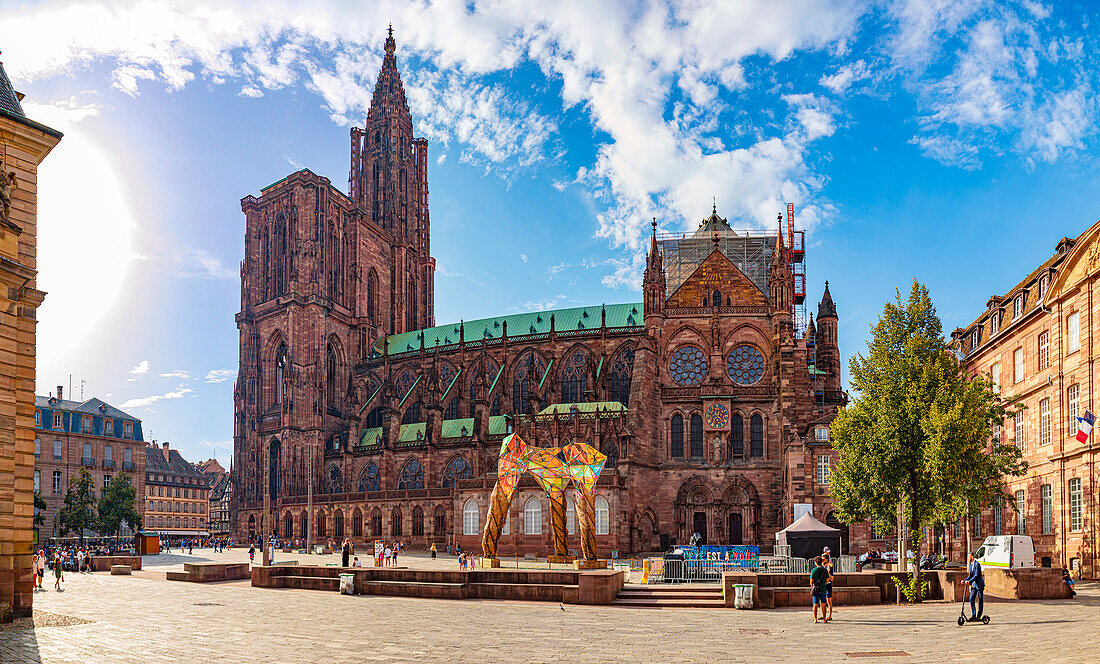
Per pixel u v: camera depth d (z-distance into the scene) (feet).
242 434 583.17
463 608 154.51
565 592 163.63
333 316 582.35
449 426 513.04
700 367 445.78
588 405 459.73
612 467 425.28
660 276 453.99
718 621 132.77
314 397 551.18
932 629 117.50
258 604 162.09
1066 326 218.59
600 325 529.04
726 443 425.69
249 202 618.44
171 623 129.08
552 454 258.98
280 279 597.11
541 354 519.60
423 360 564.30
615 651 100.12
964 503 161.99
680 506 422.41
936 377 165.89
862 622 128.77
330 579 196.65
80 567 283.38
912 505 163.73
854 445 175.83
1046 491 229.86
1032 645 98.22
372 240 648.38
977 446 163.94
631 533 391.86
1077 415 208.95
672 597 163.63
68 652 98.94
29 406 132.26
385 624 128.26
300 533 516.32
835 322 503.20
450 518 454.81
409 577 181.98
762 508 417.28
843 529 358.84
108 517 472.03
